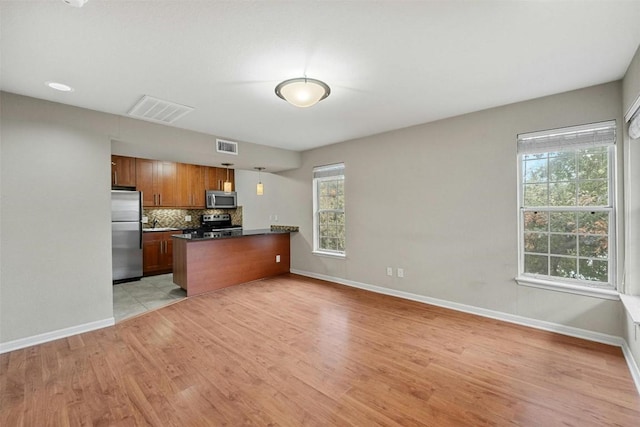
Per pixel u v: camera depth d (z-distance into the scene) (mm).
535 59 2150
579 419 1719
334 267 4934
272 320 3268
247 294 4270
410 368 2273
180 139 3811
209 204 6738
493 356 2436
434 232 3693
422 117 3482
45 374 2227
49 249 2822
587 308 2705
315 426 1693
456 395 1948
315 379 2143
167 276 5578
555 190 2908
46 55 2023
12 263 2641
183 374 2219
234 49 1978
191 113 3229
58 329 2861
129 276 5145
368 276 4434
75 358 2467
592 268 2732
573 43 1940
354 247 4605
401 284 4051
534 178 3027
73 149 2961
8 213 2619
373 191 4316
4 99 2598
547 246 2969
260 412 1809
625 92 2355
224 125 3703
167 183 6133
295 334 2902
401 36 1851
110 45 1910
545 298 2928
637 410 1785
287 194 5773
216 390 2023
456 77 2432
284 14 1628
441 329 2979
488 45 1958
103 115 3156
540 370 2223
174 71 2277
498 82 2535
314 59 2119
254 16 1640
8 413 1803
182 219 6727
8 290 2619
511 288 3125
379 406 1854
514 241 3090
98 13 1594
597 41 1917
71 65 2162
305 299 4016
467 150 3379
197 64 2172
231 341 2766
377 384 2076
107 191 3182
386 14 1634
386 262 4203
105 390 2027
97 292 3096
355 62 2170
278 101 2906
